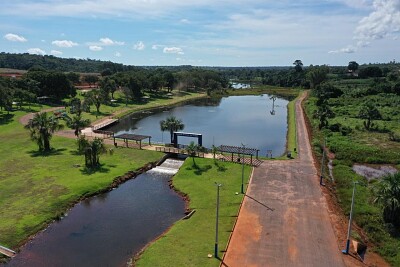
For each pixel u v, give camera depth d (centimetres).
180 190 5588
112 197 5438
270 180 5747
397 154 7469
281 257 3566
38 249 3950
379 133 9650
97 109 13438
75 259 3753
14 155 7231
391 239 3922
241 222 4297
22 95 12738
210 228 4188
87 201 5284
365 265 3472
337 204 4928
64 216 4781
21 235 4162
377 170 6750
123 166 6638
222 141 9631
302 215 4481
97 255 3828
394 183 4147
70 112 12619
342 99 16275
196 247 3762
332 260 3528
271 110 15725
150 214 4838
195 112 14988
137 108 15162
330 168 6744
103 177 6000
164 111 15162
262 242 3844
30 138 8019
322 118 10388
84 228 4444
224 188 5444
